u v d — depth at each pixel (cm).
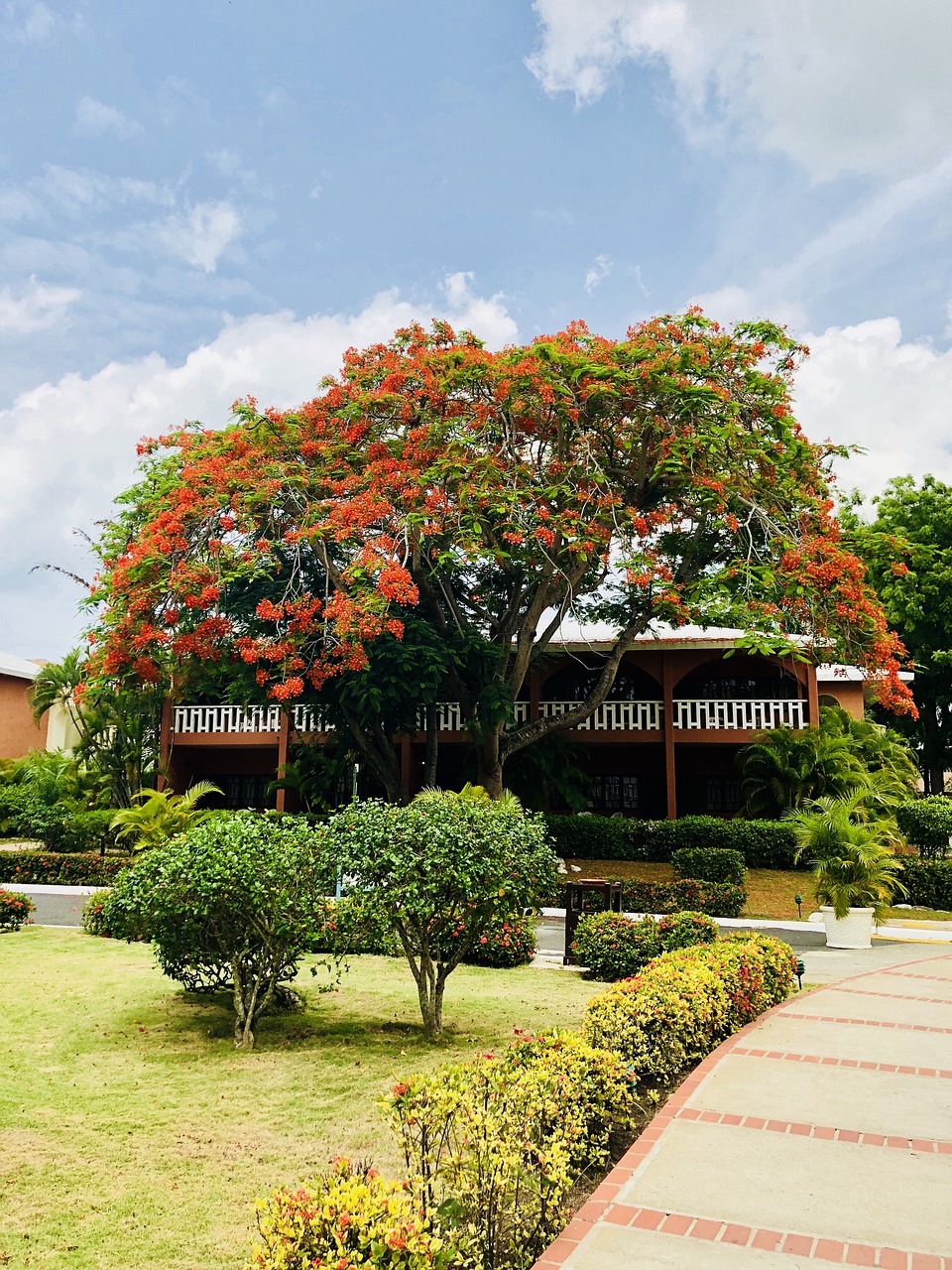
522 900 852
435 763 2177
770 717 2472
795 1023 889
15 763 3136
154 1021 916
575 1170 511
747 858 2147
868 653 1695
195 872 811
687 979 779
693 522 1933
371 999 1027
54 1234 472
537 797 2455
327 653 1753
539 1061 556
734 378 1742
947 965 1297
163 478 1866
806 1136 570
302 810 2833
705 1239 433
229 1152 581
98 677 1752
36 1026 897
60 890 1984
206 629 1694
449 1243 372
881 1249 425
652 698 2845
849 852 1529
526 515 1653
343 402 1789
